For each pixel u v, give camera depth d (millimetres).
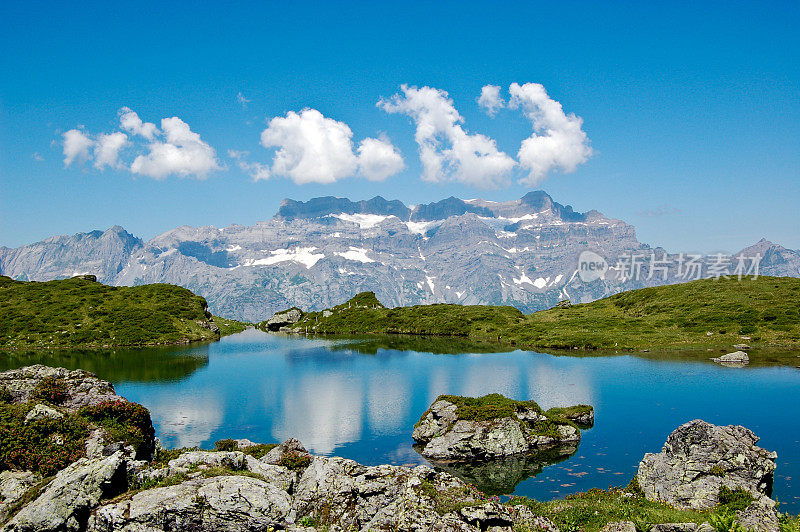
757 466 37594
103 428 40094
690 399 73375
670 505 36125
